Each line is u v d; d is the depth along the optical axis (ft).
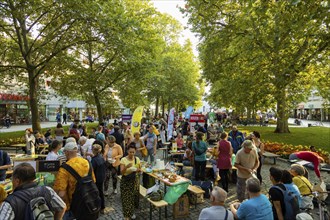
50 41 59.31
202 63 67.10
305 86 55.88
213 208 11.87
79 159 14.28
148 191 22.15
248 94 44.11
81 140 29.76
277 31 30.55
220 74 58.18
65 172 13.51
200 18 56.08
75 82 68.28
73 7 47.60
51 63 62.34
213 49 56.34
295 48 36.45
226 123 122.21
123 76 72.64
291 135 73.56
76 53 77.51
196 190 22.72
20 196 9.25
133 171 19.77
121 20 52.39
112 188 29.14
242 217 12.21
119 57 59.67
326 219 16.94
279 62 33.40
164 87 113.39
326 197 18.30
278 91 36.29
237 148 32.12
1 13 49.34
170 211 22.54
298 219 12.54
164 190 25.63
